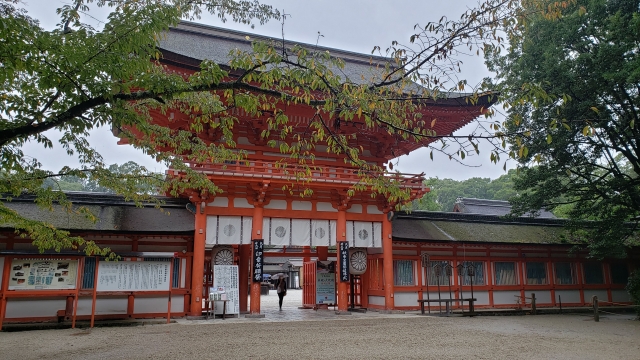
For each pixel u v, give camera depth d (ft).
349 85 28.27
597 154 71.26
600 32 64.64
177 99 35.50
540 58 66.59
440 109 68.90
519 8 27.58
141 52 25.00
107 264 53.83
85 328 51.29
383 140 75.05
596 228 75.10
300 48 26.66
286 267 205.98
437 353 36.83
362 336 46.03
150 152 36.96
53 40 22.45
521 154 25.02
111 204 66.95
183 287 62.85
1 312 48.73
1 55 21.03
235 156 39.70
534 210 76.89
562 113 65.10
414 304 75.51
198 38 83.66
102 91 23.89
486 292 80.64
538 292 83.97
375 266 76.95
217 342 41.34
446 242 77.46
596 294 87.71
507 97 27.61
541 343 42.70
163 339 43.01
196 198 62.49
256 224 65.10
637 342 43.83
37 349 37.45
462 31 27.40
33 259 50.24
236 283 64.03
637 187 71.72
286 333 47.78
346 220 70.85
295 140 72.18
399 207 68.95
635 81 57.47
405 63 29.12
